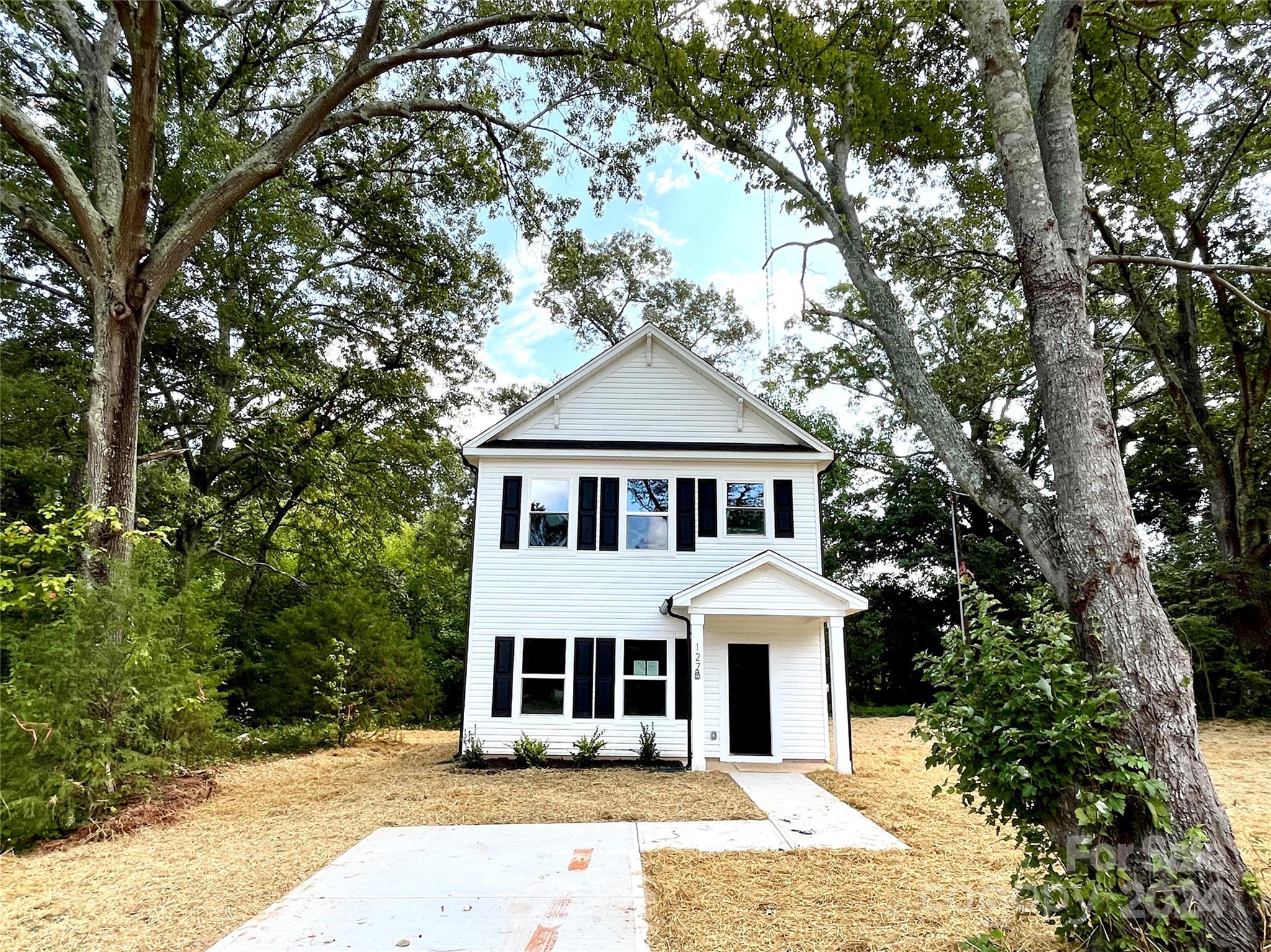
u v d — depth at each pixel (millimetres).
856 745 15805
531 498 14039
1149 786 3689
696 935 4797
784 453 14211
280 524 21469
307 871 6422
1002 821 4406
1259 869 5145
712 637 13547
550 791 10062
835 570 29656
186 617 11508
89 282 11125
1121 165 9195
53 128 14281
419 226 18703
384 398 19797
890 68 8398
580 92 14305
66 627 8570
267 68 16797
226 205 12008
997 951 3988
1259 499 19734
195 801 9594
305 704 16312
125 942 4898
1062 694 4051
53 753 8086
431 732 18297
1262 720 18141
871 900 5398
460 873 6238
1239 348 19062
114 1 10469
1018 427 26078
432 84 16047
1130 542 4430
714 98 7750
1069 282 5051
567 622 13445
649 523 14016
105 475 10523
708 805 9070
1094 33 7820
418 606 24359
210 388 15414
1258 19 9273
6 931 5164
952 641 4574
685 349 14734
